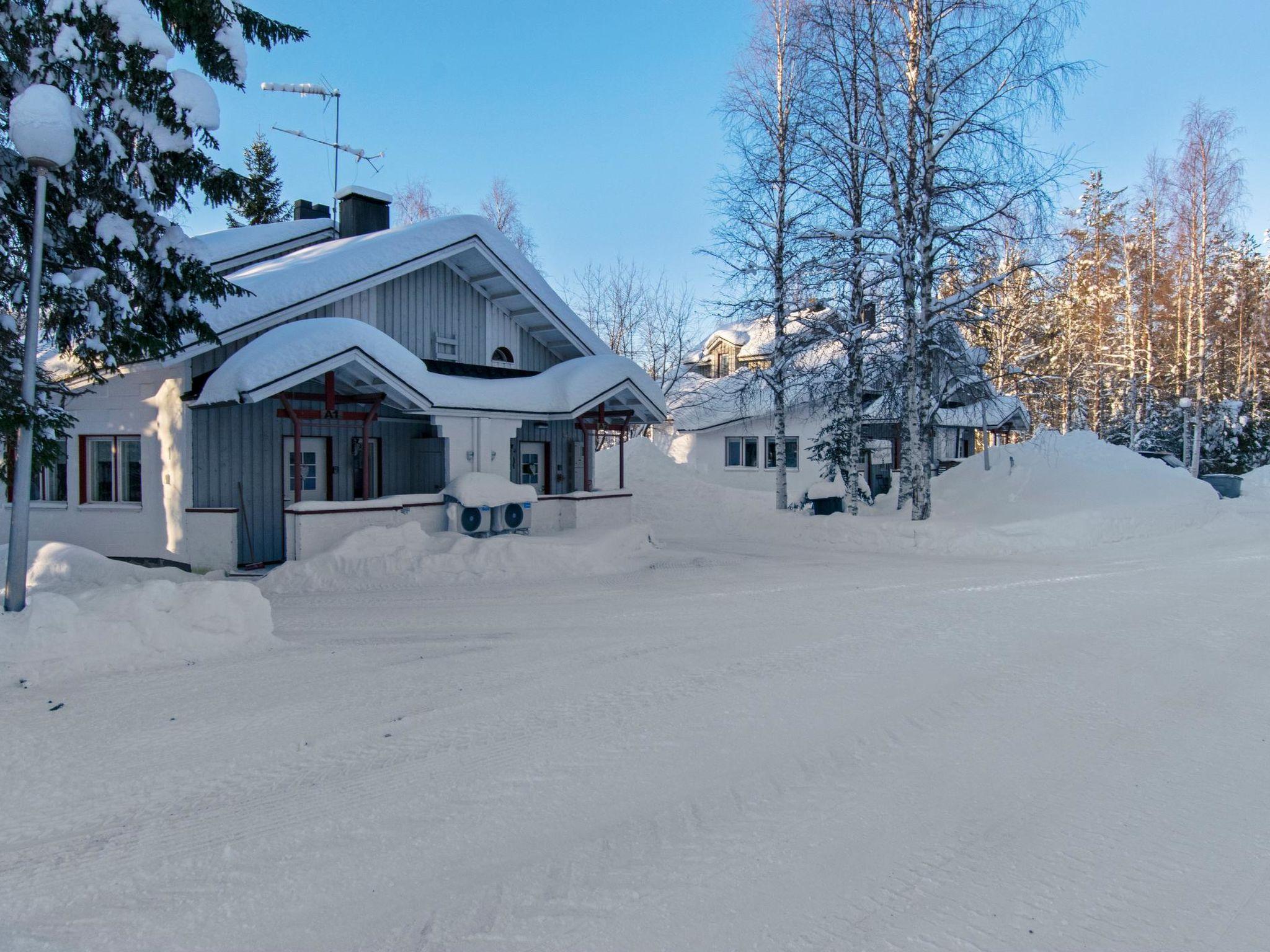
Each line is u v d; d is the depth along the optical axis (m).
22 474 6.61
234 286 8.97
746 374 26.28
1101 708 5.65
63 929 3.07
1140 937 3.01
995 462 21.27
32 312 6.67
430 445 16.16
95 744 4.88
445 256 15.69
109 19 7.31
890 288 17.20
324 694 5.89
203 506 12.56
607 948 2.92
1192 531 17.50
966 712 5.54
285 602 10.04
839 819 3.97
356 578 11.52
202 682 6.14
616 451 29.33
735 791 4.27
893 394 18.47
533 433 18.47
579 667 6.68
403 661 6.88
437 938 3.00
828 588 11.02
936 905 3.22
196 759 4.68
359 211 18.03
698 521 22.05
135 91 7.70
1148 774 4.55
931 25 15.80
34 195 7.63
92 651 6.34
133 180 8.05
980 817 4.00
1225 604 9.42
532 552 12.68
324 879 3.42
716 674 6.43
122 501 13.55
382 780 4.41
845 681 6.25
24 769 4.52
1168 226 32.97
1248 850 3.69
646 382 17.67
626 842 3.72
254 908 3.21
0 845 3.72
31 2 7.45
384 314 15.51
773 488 27.56
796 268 17.95
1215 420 36.38
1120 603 9.49
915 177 16.45
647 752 4.80
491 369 17.22
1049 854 3.64
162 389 12.73
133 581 10.99
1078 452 21.17
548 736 5.05
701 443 30.06
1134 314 35.94
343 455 14.62
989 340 17.77
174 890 3.34
